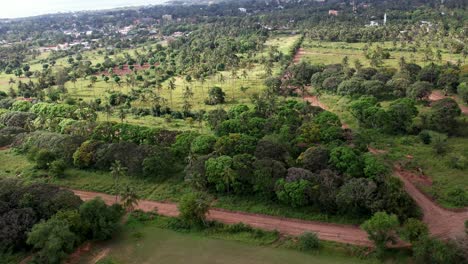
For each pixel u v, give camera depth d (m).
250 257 83.62
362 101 148.50
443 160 114.38
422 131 131.25
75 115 160.00
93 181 116.19
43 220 85.56
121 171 109.94
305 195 93.81
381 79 179.75
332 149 107.19
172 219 96.88
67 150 126.12
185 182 111.12
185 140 123.19
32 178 118.62
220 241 89.25
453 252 73.19
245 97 187.38
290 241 87.00
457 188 99.06
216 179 102.56
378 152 122.88
